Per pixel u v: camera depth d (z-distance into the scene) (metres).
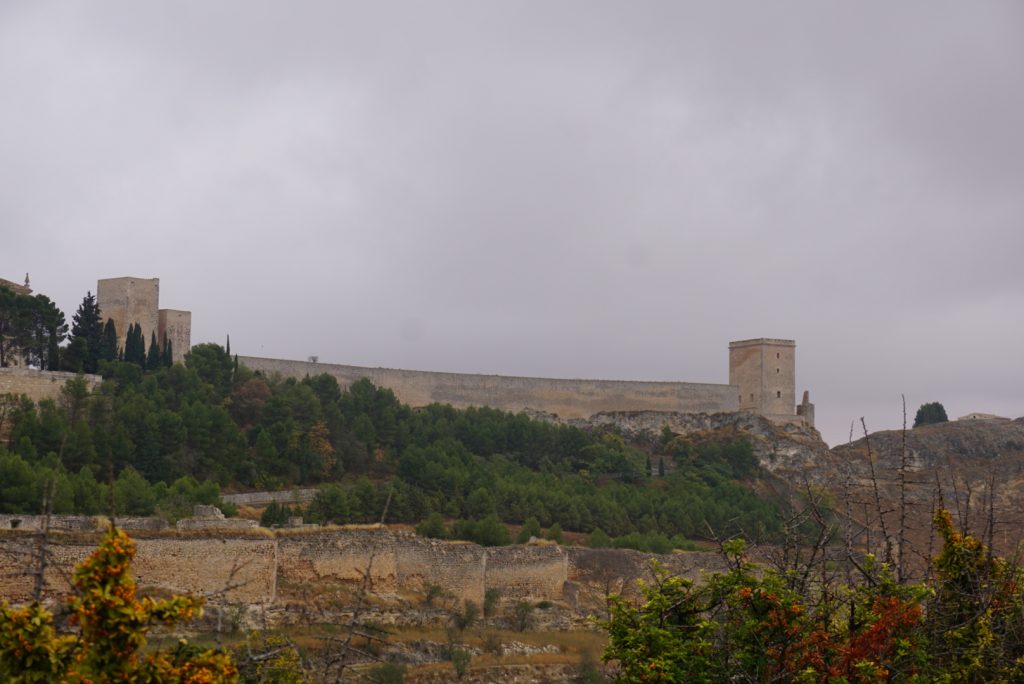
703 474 143.25
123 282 123.31
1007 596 33.44
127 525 66.44
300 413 114.81
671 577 34.03
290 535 70.88
